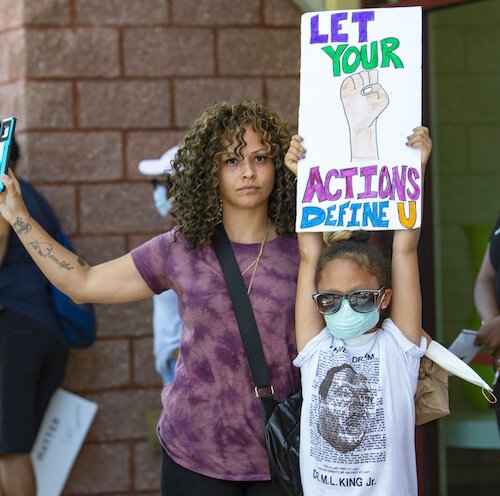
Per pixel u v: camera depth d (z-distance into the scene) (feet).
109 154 21.09
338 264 11.05
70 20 21.03
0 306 18.83
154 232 21.13
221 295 11.74
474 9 19.27
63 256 12.22
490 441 18.90
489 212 19.60
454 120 19.45
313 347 11.33
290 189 12.03
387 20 11.51
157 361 17.65
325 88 11.56
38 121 20.97
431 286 19.35
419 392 11.57
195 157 11.82
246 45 21.40
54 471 20.62
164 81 21.20
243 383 11.73
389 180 11.38
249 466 11.78
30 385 18.97
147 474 21.13
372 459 10.85
